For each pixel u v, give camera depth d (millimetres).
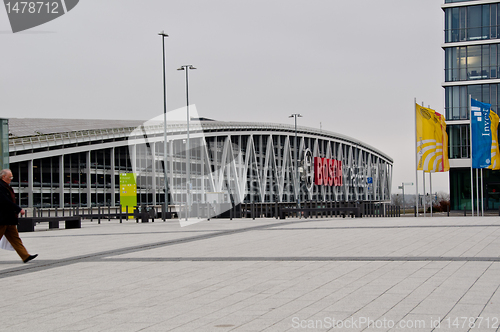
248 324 5785
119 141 61562
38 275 10375
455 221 23156
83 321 6258
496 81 46250
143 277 9539
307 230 19781
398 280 8266
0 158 22891
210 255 12531
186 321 6051
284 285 8180
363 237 15953
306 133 99938
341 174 108375
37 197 55281
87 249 15117
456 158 47656
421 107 33688
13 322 6332
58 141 55250
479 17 47281
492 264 9656
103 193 62938
